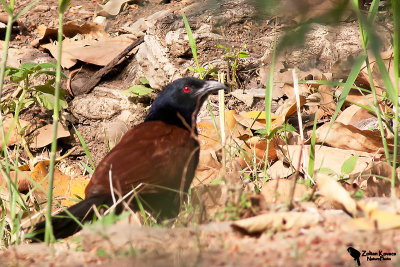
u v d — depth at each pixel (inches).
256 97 497.4
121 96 522.0
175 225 279.6
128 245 238.7
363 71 446.3
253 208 253.8
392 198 262.4
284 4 183.5
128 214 250.4
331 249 206.8
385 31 361.7
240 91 499.5
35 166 406.0
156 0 644.1
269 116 338.6
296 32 190.5
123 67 557.9
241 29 525.7
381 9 409.1
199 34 515.8
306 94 479.5
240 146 402.3
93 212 291.3
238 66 513.0
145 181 302.8
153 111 365.7
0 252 285.4
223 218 255.0
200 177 381.4
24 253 253.4
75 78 550.9
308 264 194.1
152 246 231.5
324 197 271.6
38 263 235.0
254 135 447.8
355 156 345.4
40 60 557.9
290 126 420.5
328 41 488.7
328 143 399.2
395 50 284.7
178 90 358.9
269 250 209.9
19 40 597.3
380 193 329.1
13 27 612.7
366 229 221.1
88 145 497.0
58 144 494.9
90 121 513.7
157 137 318.0
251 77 514.3
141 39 559.8
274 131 366.6
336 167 376.2
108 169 304.7
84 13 636.1
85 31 596.1
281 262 196.9
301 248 209.2
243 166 406.0
